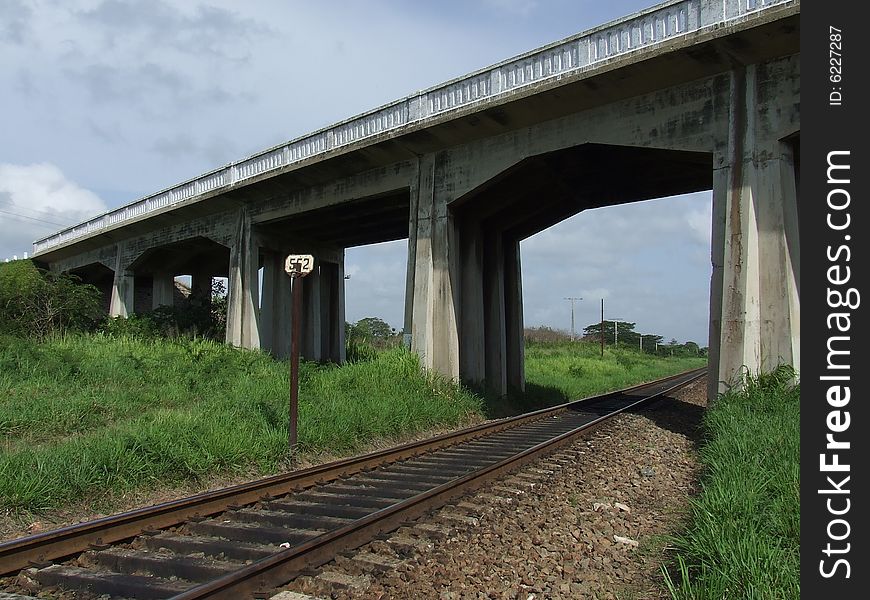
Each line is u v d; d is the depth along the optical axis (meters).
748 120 13.29
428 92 18.02
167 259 33.19
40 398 12.94
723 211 13.61
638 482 9.46
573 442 12.74
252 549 6.05
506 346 22.91
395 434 13.70
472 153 17.98
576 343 65.62
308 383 16.14
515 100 15.79
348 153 19.80
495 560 5.99
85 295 25.86
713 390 13.69
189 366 18.25
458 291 19.27
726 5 12.79
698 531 6.08
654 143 14.59
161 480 9.02
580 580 5.65
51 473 8.15
